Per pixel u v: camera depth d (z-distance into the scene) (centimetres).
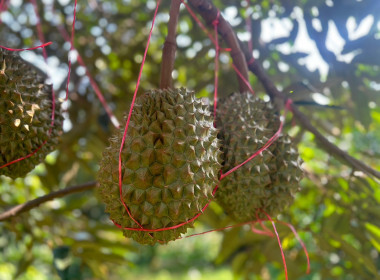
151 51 168
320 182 118
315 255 146
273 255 129
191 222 59
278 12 119
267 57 125
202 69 146
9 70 65
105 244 138
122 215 57
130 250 140
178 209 56
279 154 72
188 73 155
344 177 113
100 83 162
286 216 147
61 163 155
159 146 56
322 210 121
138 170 56
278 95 91
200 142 58
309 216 159
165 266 592
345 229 111
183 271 569
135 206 56
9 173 70
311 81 117
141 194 55
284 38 116
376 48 102
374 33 101
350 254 105
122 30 165
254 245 142
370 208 108
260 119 73
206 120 61
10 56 68
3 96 64
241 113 71
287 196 73
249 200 71
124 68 167
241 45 87
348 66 107
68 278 115
